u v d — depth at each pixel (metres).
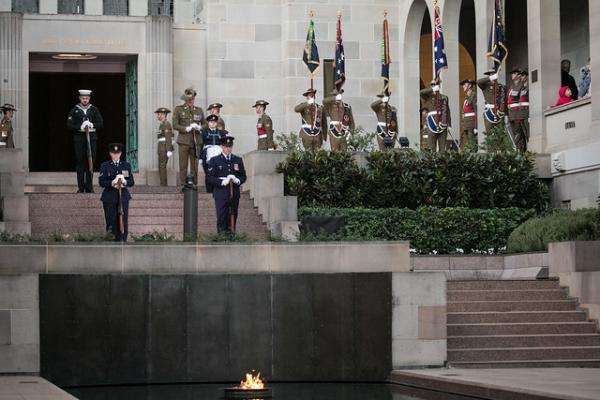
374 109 88.31
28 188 86.19
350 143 83.19
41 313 53.81
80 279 54.31
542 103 81.88
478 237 73.62
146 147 95.31
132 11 108.50
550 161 79.31
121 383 54.44
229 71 98.88
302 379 55.34
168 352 54.84
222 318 55.19
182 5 108.25
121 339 54.53
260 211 72.69
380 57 100.12
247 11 99.12
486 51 88.81
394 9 100.69
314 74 99.12
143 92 95.75
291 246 56.22
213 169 65.94
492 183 77.81
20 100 94.38
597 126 75.56
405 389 50.78
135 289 54.75
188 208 61.38
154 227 71.38
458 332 57.22
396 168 76.25
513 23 103.19
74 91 110.50
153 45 95.75
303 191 74.75
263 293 55.47
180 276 55.06
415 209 76.31
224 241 56.97
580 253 60.31
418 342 55.31
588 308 59.19
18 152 76.12
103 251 54.94
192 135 79.44
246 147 98.75
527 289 60.84
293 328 55.47
